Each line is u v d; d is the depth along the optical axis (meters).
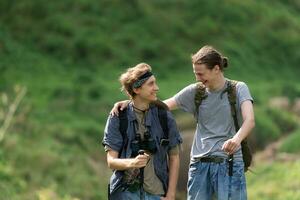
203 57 13.34
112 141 12.77
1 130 39.00
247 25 69.38
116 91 51.00
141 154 12.23
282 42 69.56
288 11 76.81
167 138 12.91
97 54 59.50
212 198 13.75
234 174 13.41
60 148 40.81
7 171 33.69
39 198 32.31
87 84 52.47
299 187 30.75
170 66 60.59
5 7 62.75
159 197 12.88
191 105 13.78
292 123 51.34
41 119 45.28
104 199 36.81
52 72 56.16
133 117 12.80
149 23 64.56
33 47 59.47
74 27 61.53
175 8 67.44
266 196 30.20
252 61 65.44
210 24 66.69
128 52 60.97
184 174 39.28
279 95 57.62
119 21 63.97
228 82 13.56
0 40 58.38
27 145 39.53
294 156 38.97
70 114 47.16
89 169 39.62
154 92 12.77
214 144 13.51
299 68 68.31
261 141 47.50
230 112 13.42
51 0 63.81
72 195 35.59
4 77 52.62
